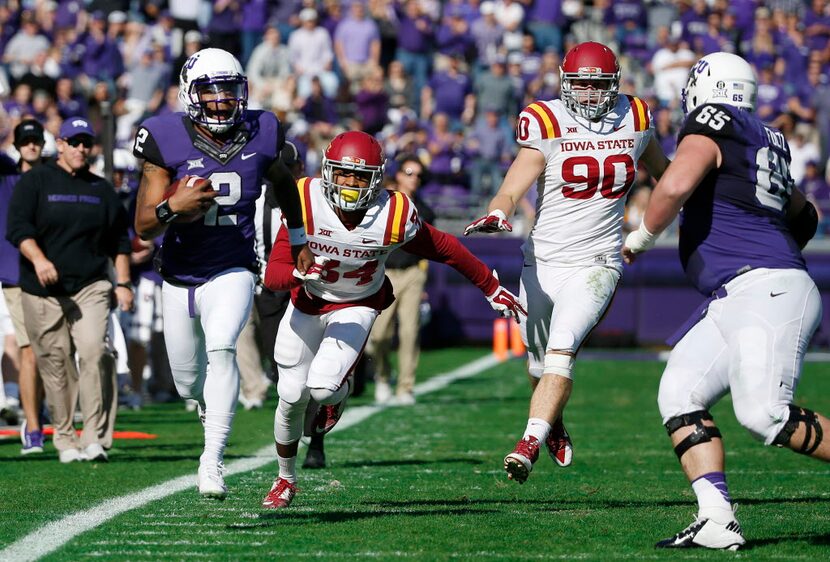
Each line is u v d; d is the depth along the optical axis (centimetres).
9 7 7406
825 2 7712
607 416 3675
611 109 2086
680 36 7325
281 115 5291
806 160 6481
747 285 1675
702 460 1675
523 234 6112
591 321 2047
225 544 1720
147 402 4172
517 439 3122
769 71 6969
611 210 2098
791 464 2712
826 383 4616
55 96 5322
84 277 2719
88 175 2784
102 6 7319
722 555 1631
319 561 1605
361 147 1823
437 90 7000
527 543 1722
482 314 5994
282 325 1944
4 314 3080
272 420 3512
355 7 7250
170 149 1917
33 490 2245
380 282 1959
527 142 2066
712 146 1700
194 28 7419
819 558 1611
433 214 3694
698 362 1694
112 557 1636
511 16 7425
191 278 1967
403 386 3972
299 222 1870
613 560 1605
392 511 2012
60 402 2725
